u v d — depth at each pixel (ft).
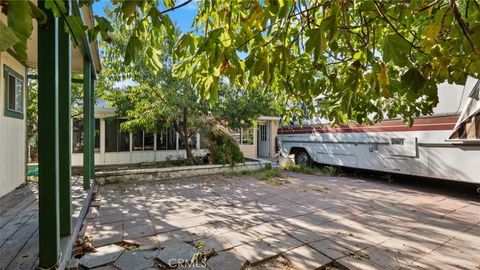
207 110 27.63
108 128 33.50
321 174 25.17
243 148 46.11
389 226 11.73
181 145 37.81
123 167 31.32
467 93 15.16
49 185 7.02
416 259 8.77
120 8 4.28
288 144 29.84
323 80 6.96
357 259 8.72
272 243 9.87
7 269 7.03
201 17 5.85
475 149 14.93
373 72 4.63
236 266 8.22
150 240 10.04
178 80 24.84
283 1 4.20
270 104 27.84
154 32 5.24
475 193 17.69
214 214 13.35
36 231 9.64
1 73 15.15
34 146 29.96
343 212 13.73
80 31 3.80
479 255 9.07
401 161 18.61
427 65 4.78
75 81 21.54
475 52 3.92
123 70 25.43
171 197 16.89
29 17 2.19
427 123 17.17
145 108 26.94
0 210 12.28
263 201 15.89
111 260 8.42
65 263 7.77
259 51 4.76
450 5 4.12
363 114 8.97
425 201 15.85
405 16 4.72
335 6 3.79
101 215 13.10
